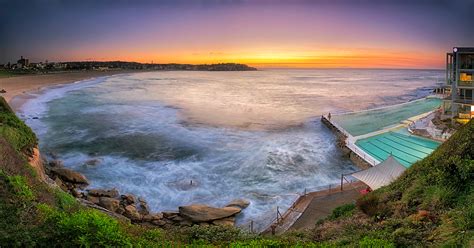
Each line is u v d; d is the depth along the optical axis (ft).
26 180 49.65
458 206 47.96
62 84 476.54
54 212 35.35
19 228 30.35
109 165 121.29
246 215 84.84
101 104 280.51
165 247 34.45
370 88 544.62
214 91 434.30
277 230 74.79
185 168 120.16
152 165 122.83
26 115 216.33
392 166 87.15
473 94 143.43
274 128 190.19
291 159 131.75
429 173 60.49
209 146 149.18
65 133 169.99
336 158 133.39
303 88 529.45
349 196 91.40
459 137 62.85
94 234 28.27
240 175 114.01
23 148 86.53
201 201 93.76
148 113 236.63
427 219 45.60
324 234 49.80
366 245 37.52
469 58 143.54
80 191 95.66
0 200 36.91
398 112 235.40
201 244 38.81
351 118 217.36
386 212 54.34
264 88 512.63
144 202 90.58
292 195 97.09
